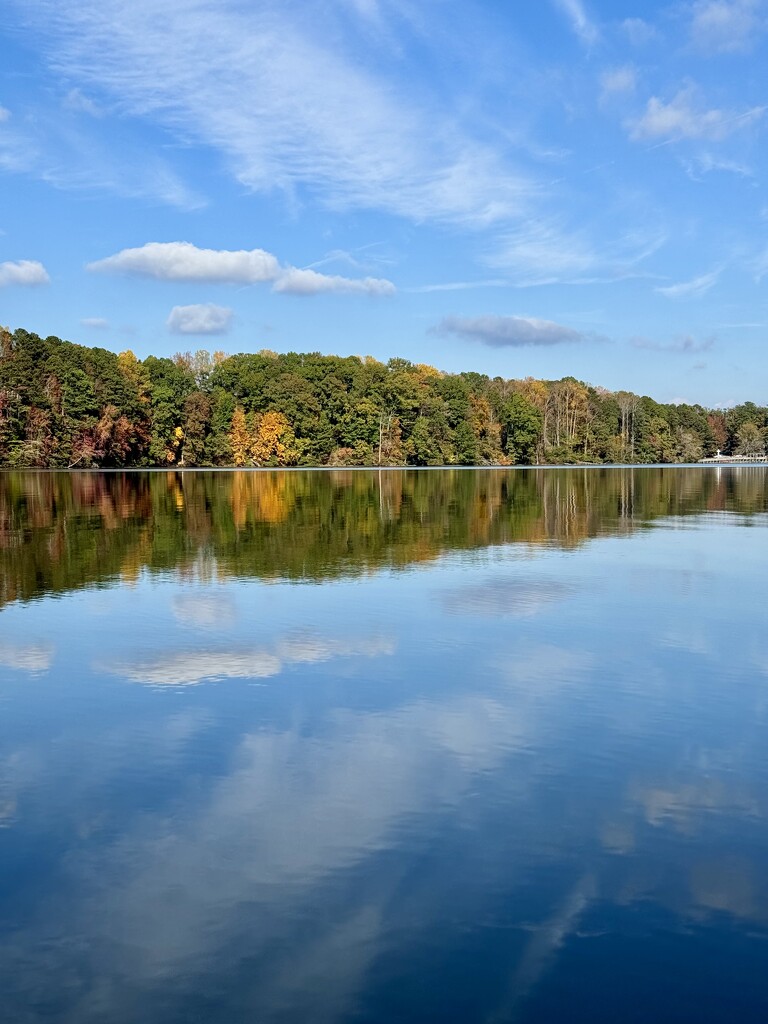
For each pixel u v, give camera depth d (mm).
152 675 10680
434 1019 4543
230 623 13453
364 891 5727
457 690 10055
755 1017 4547
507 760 7961
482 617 13938
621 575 18234
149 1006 4648
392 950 5109
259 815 6836
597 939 5199
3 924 5383
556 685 10273
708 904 5570
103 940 5215
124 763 7914
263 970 4934
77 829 6629
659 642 12320
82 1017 4570
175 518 31422
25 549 22375
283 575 18141
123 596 15711
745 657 11547
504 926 5332
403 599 15438
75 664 11172
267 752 8156
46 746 8336
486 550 22422
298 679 10500
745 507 39562
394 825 6664
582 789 7328
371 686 10211
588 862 6094
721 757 8039
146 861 6125
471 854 6207
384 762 7910
